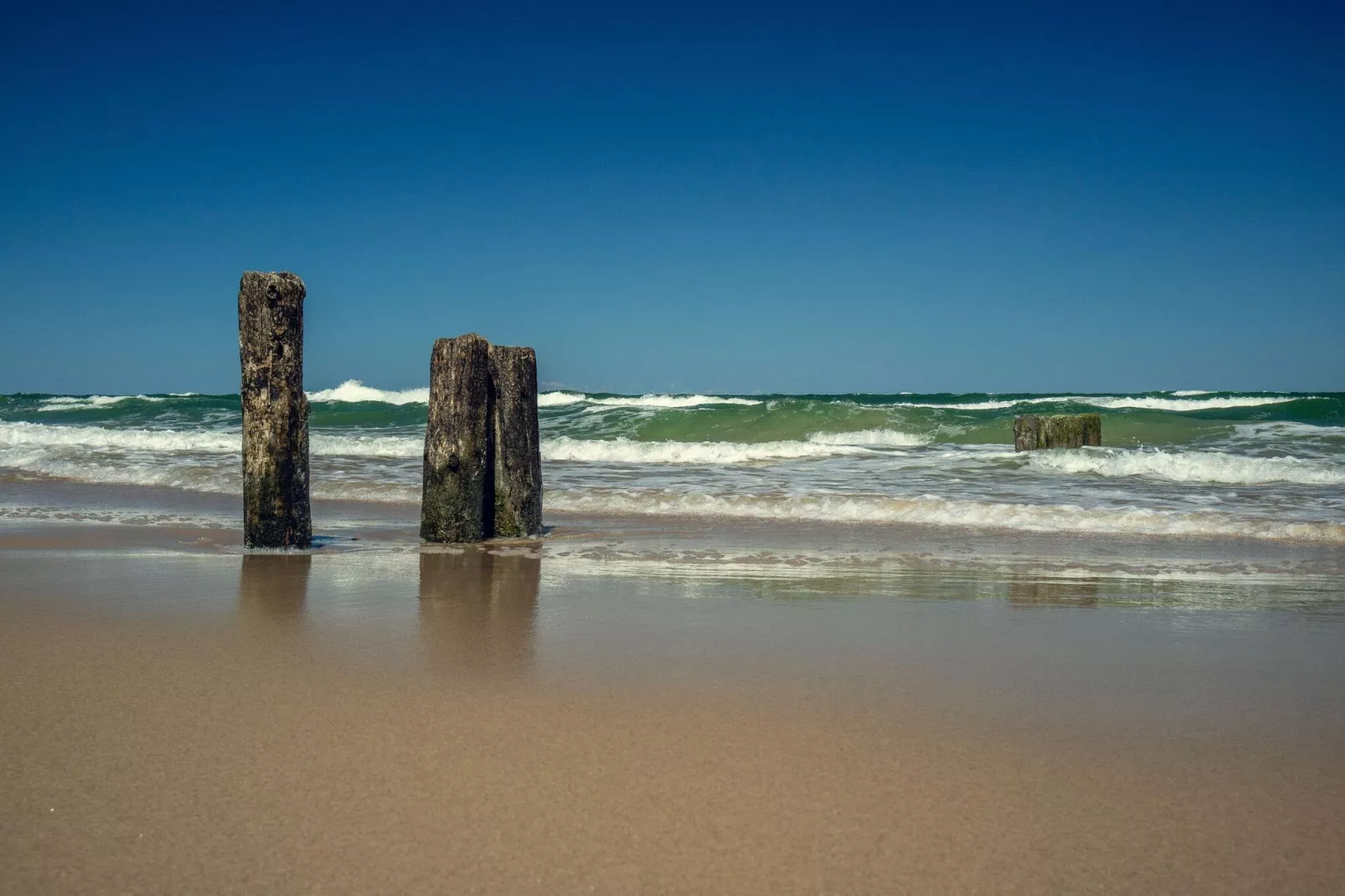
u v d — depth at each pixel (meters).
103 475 13.50
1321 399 22.98
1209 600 5.48
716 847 2.33
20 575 5.94
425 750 2.93
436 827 2.40
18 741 2.96
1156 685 3.73
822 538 8.09
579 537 8.11
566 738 3.06
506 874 2.18
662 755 2.91
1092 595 5.62
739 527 8.82
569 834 2.38
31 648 4.11
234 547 7.28
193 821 2.42
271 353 7.00
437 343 7.68
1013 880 2.19
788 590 5.74
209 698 3.42
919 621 4.89
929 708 3.41
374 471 14.05
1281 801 2.63
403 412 27.45
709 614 5.01
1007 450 17.20
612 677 3.76
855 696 3.55
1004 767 2.85
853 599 5.47
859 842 2.36
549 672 3.82
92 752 2.88
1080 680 3.79
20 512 9.64
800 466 14.56
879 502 9.75
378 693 3.51
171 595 5.32
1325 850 2.35
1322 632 4.68
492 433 7.98
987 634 4.59
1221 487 11.48
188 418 27.70
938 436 20.62
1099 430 15.47
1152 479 12.28
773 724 3.21
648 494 10.76
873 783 2.72
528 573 6.27
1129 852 2.33
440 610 5.04
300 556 6.87
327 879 2.14
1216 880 2.20
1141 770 2.84
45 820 2.42
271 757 2.86
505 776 2.73
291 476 7.09
